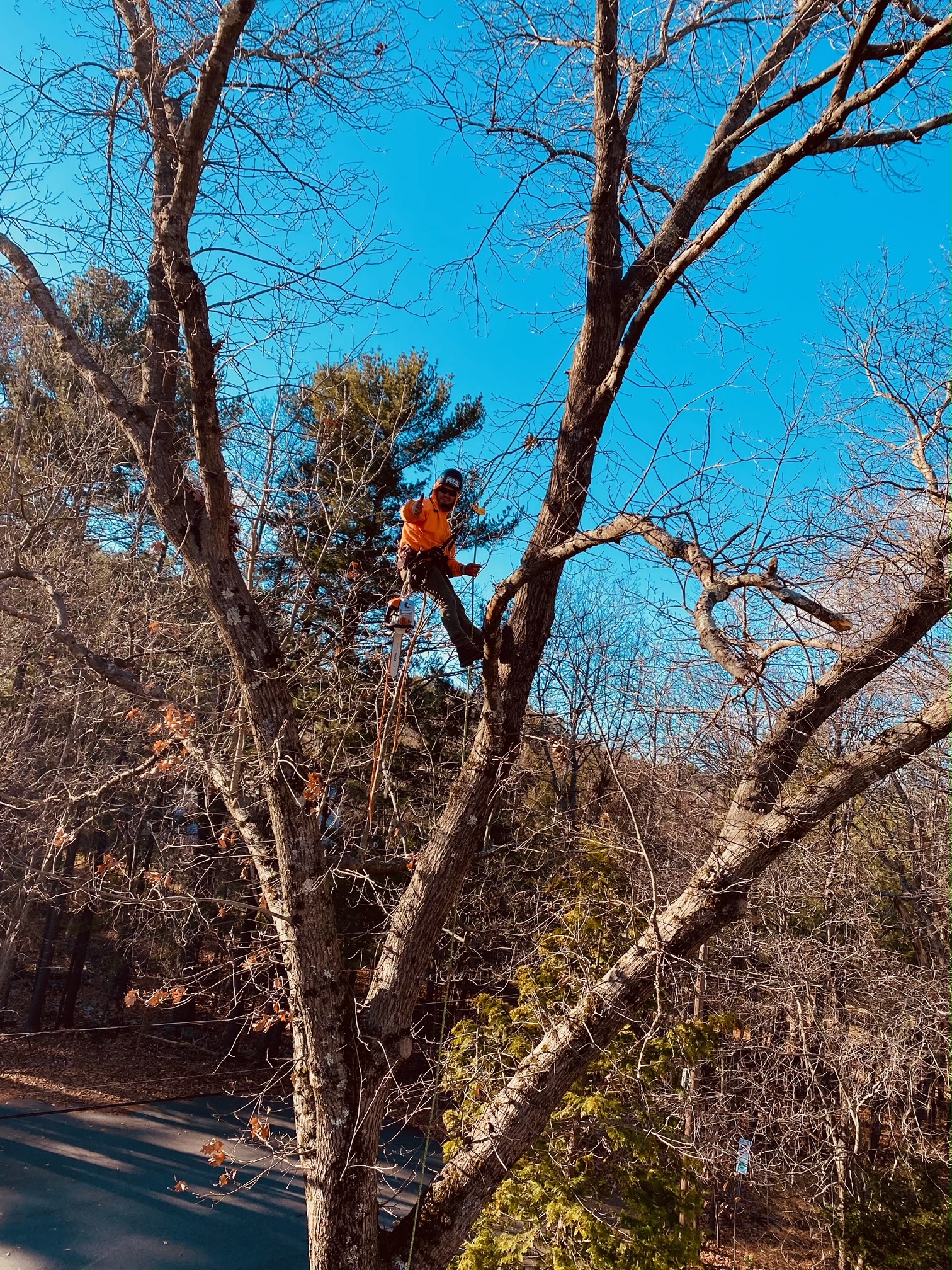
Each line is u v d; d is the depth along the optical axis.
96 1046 23.62
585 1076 10.45
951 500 6.11
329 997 5.76
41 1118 18.67
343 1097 5.67
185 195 5.07
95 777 11.42
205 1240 14.11
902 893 12.74
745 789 6.12
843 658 6.16
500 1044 9.11
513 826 13.15
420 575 5.77
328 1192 5.57
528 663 6.52
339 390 14.08
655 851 10.08
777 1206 16.12
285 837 5.75
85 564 14.61
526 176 7.22
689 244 5.45
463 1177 5.92
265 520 8.76
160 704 8.05
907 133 5.43
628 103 6.90
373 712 10.91
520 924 11.59
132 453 14.49
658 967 5.91
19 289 11.66
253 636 5.75
